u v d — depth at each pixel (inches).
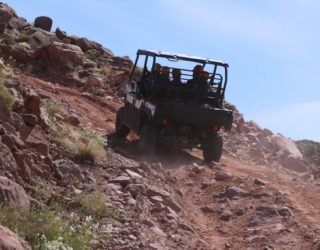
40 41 1378.0
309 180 703.7
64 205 356.8
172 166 605.3
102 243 321.4
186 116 634.2
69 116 619.2
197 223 424.2
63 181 393.7
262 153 877.8
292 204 466.3
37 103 470.0
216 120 647.1
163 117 625.3
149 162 592.4
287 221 422.0
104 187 417.1
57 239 286.4
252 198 482.9
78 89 1160.2
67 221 324.2
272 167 816.9
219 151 657.6
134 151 644.1
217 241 385.1
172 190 494.9
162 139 651.5
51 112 575.5
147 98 665.6
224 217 437.7
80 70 1280.8
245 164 744.3
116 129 737.0
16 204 297.0
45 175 385.7
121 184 442.9
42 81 1086.4
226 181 542.6
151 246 335.6
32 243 279.4
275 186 535.2
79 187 401.1
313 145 1097.4
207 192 509.0
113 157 520.4
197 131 658.2
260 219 426.3
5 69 549.6
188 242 370.3
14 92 458.3
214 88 684.7
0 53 1216.8
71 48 1306.6
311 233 392.5
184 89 666.2
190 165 615.8
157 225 386.9
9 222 284.0
